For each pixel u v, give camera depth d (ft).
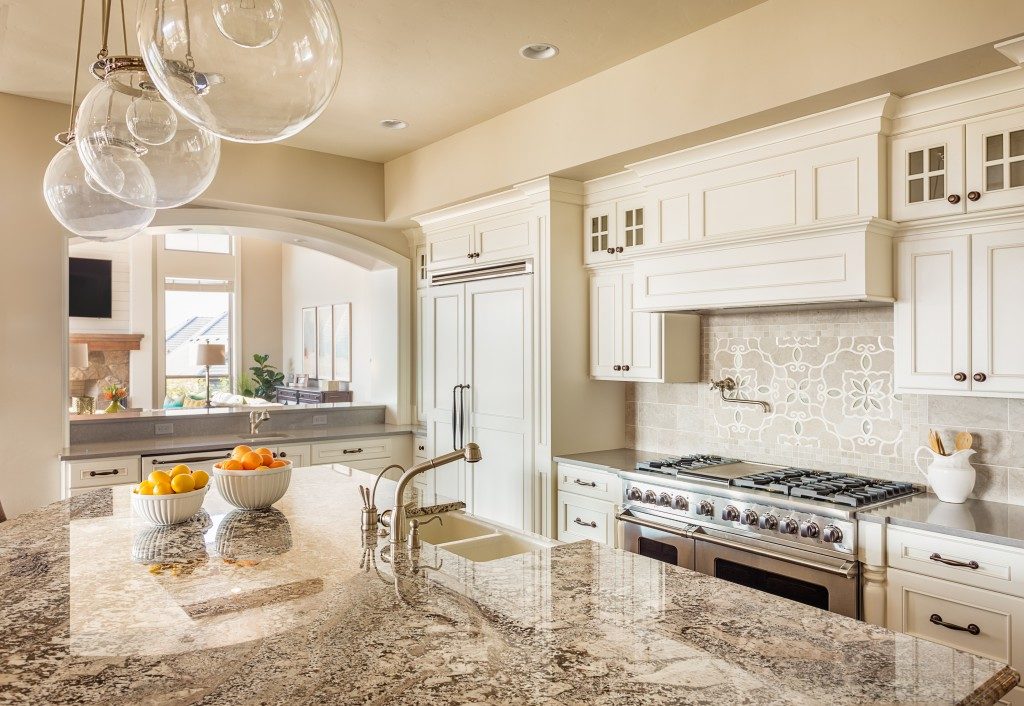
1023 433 8.82
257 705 3.42
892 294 9.05
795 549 9.10
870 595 8.38
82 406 17.72
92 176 5.53
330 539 6.65
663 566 5.96
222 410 17.13
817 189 9.37
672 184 11.31
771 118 9.61
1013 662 7.22
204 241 37.09
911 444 9.94
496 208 14.87
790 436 11.47
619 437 14.44
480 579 5.53
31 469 12.96
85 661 3.92
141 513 7.05
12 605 4.86
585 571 5.80
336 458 16.56
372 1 9.51
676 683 3.73
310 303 36.29
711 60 10.03
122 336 33.78
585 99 12.11
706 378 12.84
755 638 4.39
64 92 12.74
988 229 8.23
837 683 3.76
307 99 3.36
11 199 12.83
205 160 5.45
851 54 8.41
